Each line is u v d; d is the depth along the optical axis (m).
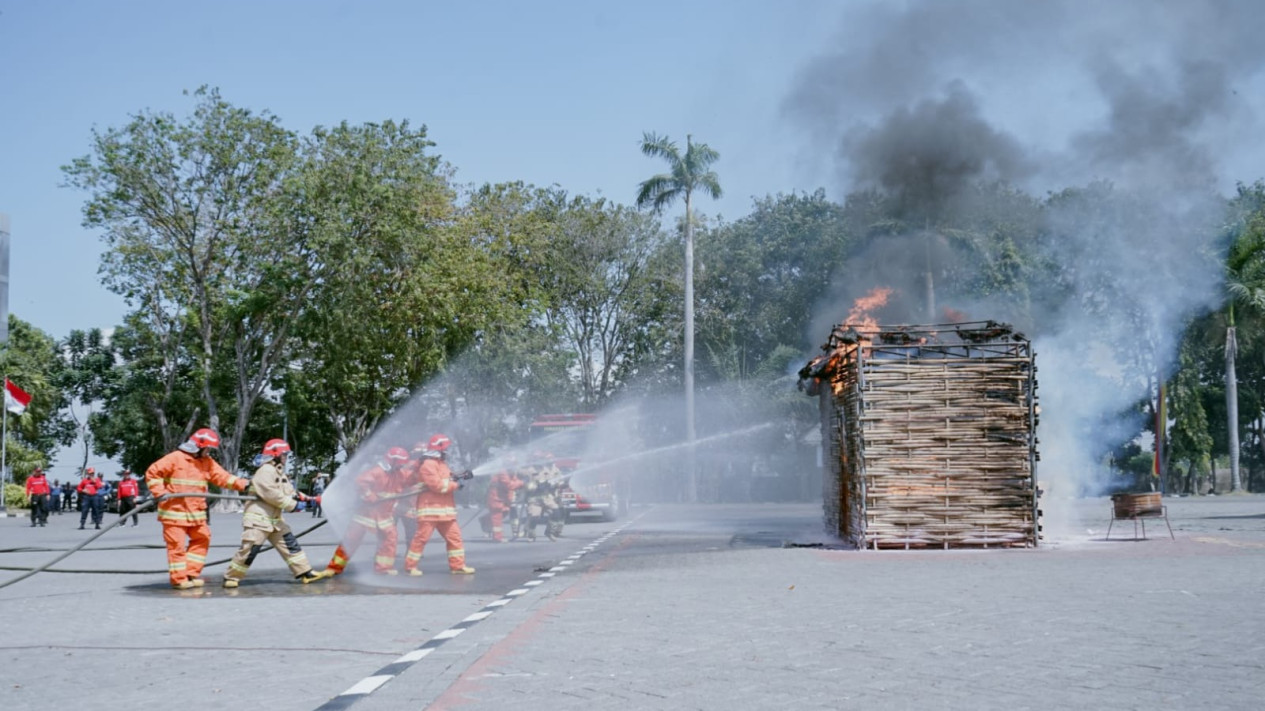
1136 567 14.52
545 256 61.31
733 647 8.43
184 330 58.22
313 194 44.97
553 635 9.33
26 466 58.12
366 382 50.69
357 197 45.59
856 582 13.25
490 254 57.19
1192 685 6.66
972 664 7.49
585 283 63.28
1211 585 12.17
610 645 8.68
